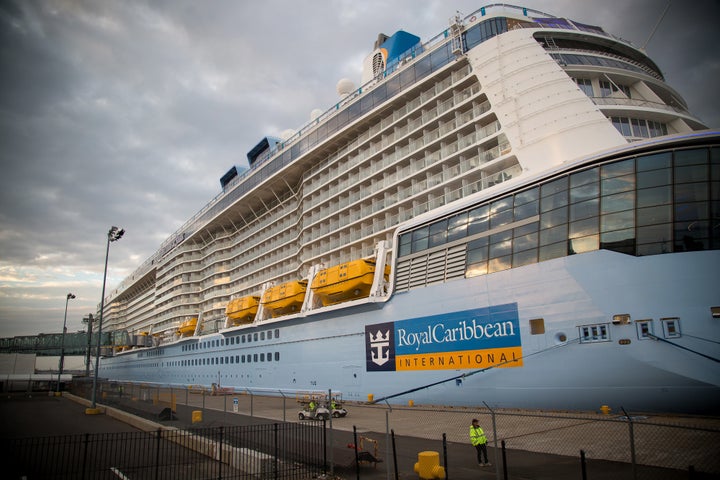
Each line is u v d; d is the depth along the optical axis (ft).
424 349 83.35
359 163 126.21
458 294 78.59
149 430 70.95
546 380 64.54
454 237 84.07
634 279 58.34
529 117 84.64
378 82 124.67
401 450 49.34
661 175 60.54
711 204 56.90
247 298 154.30
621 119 85.05
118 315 398.21
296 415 83.87
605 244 61.72
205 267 229.25
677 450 40.27
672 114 84.53
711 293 54.08
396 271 94.38
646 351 56.34
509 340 69.67
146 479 40.60
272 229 178.09
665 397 55.26
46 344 310.04
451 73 105.81
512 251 72.49
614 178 63.87
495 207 78.43
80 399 144.36
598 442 45.73
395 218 109.40
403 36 133.90
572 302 63.05
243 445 52.16
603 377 59.36
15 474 42.98
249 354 145.89
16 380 233.55
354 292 105.91
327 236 133.69
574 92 83.71
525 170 80.07
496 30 100.48
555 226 67.87
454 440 53.93
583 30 102.32
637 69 96.27
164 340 233.35
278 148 168.86
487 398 71.72
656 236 58.44
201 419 75.31
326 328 110.63
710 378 52.54
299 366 118.73
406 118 114.32
